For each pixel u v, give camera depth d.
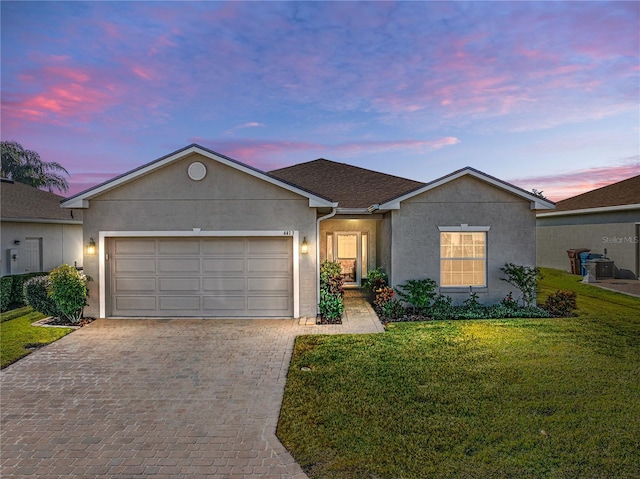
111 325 10.62
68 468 4.48
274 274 11.43
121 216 11.27
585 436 4.92
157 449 4.85
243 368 7.54
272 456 4.68
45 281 11.01
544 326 10.02
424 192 12.23
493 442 4.82
